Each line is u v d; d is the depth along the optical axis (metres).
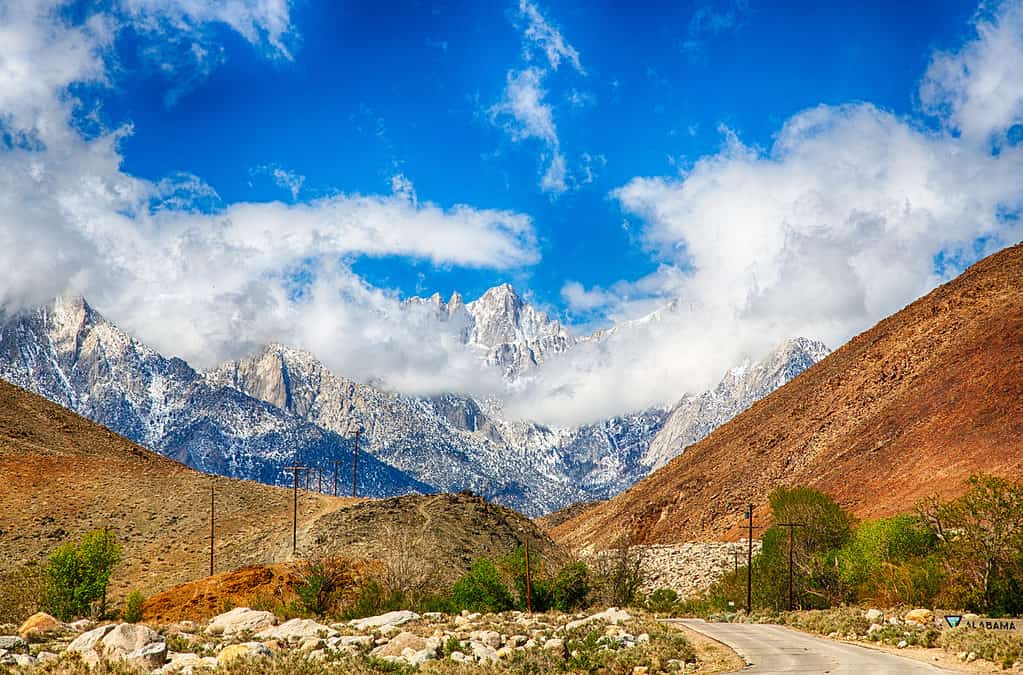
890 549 57.66
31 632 31.86
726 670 31.75
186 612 68.62
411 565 65.69
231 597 71.12
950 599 48.97
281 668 26.91
